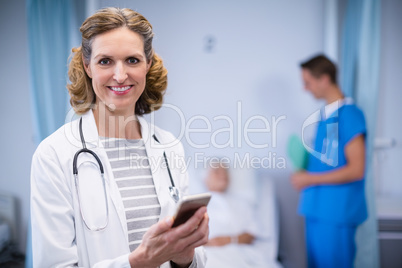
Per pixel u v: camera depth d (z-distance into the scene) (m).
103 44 0.84
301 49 2.73
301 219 2.68
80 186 0.87
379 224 2.43
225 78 2.75
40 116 2.36
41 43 2.36
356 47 2.40
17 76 2.75
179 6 2.72
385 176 2.70
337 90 2.16
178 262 0.90
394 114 2.70
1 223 2.72
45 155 0.86
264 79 2.75
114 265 0.78
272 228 2.37
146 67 0.93
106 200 0.88
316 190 2.14
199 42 2.74
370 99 2.33
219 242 2.27
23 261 2.63
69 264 0.82
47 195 0.84
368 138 2.32
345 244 2.07
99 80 0.86
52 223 0.83
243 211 2.37
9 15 2.73
